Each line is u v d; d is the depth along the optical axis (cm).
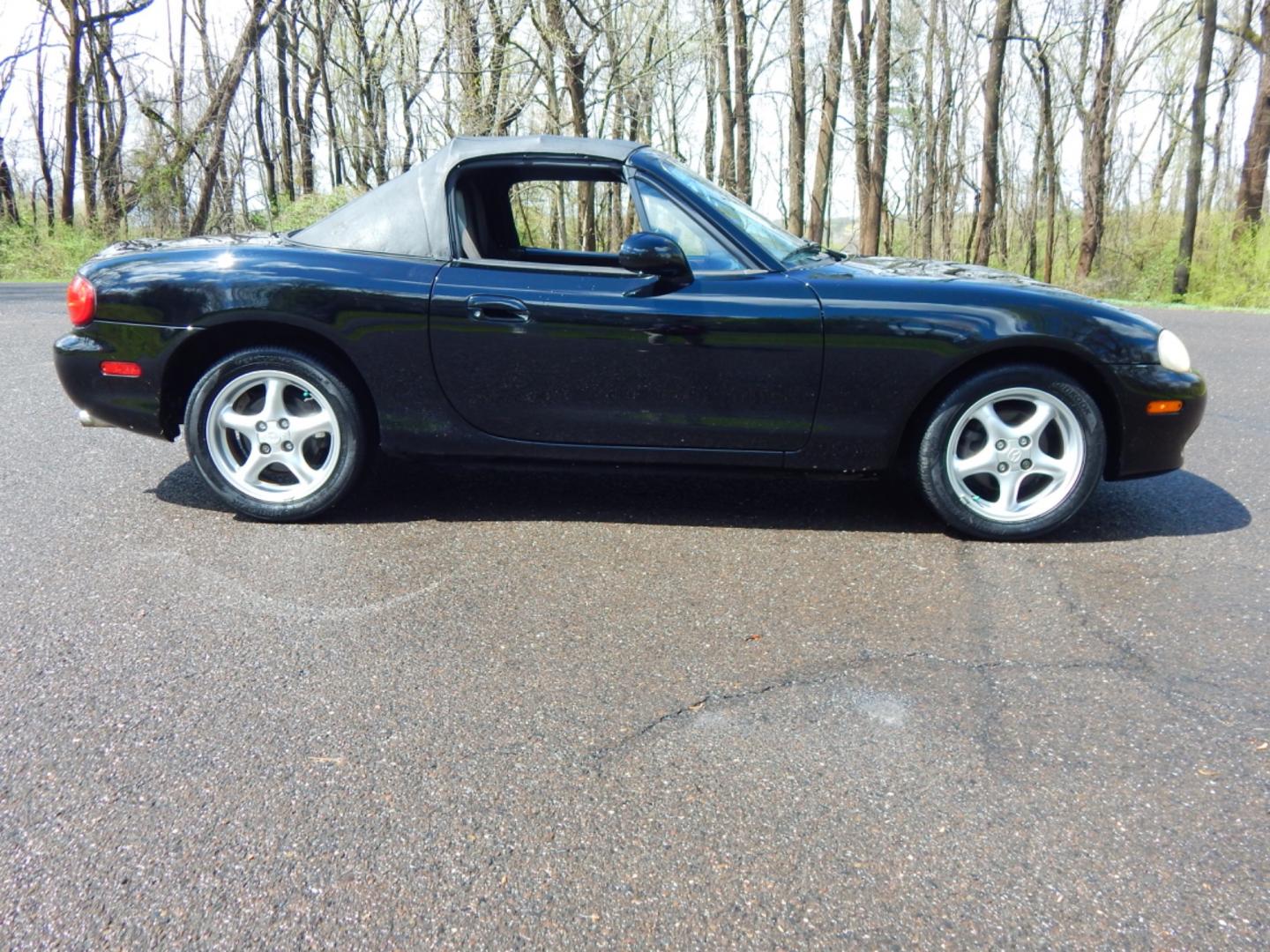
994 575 325
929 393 353
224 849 179
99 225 2481
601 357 347
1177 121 3225
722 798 197
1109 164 3039
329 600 297
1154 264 2462
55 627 273
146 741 215
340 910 164
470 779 203
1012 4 2580
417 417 360
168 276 358
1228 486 437
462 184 367
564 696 238
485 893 169
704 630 279
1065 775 206
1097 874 175
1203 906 167
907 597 305
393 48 1664
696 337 342
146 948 155
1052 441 357
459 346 350
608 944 157
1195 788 202
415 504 398
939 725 227
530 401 355
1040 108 3456
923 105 3316
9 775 201
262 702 234
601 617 287
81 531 357
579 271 354
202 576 314
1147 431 353
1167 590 311
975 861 178
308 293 349
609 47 1559
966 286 350
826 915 164
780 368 344
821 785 202
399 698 237
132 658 256
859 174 2670
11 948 155
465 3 1464
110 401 367
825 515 392
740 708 234
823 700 238
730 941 158
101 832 184
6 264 2303
